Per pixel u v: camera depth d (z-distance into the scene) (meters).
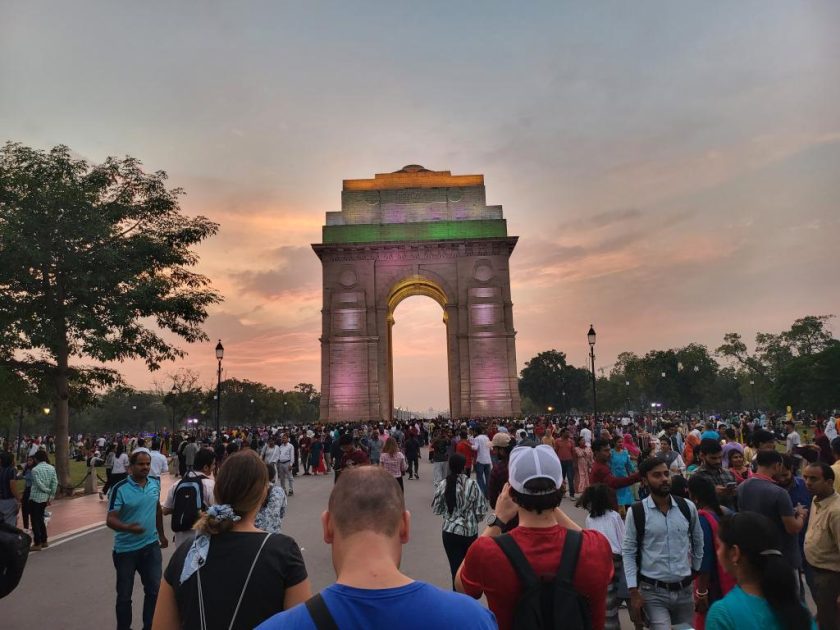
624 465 19.56
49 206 32.72
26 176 32.78
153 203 37.66
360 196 82.12
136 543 10.20
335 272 78.12
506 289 77.81
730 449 17.88
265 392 176.62
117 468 32.28
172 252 37.50
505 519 5.36
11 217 31.55
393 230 80.00
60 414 35.19
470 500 11.23
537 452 4.83
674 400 166.38
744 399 193.62
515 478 4.81
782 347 157.00
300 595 4.84
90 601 13.25
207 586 4.61
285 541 5.01
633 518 7.84
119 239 36.50
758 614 4.59
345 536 3.22
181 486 10.40
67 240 33.34
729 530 4.94
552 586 4.36
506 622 4.47
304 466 44.28
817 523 8.56
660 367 165.38
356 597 2.90
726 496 10.67
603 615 4.52
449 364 78.25
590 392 170.75
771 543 4.73
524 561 4.46
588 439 35.53
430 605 2.89
